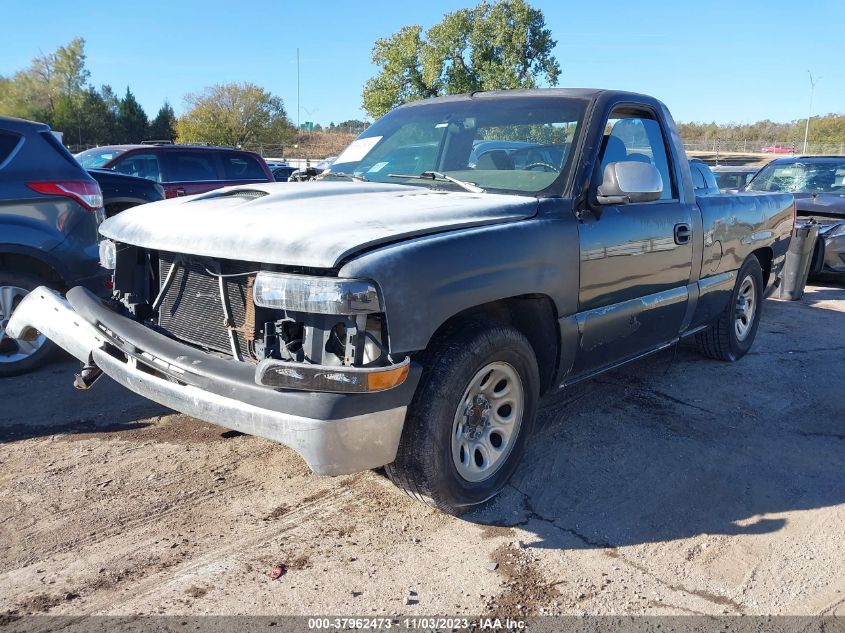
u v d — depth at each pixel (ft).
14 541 9.83
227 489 11.45
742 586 9.31
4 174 15.92
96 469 12.01
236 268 9.73
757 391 16.81
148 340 10.11
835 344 21.52
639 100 14.02
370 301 8.54
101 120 211.00
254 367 9.16
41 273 17.30
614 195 11.73
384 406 8.88
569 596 8.98
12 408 14.55
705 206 15.74
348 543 10.02
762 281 19.72
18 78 209.05
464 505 10.50
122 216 11.62
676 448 13.44
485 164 13.05
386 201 10.88
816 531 10.70
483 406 10.76
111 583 8.98
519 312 11.50
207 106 189.26
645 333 13.97
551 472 12.29
